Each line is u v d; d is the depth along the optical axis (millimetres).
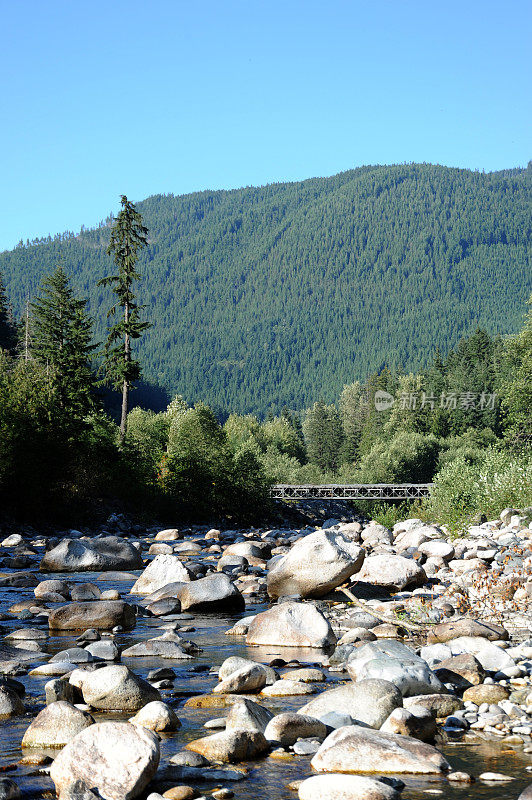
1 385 34844
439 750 5160
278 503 52062
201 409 63750
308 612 9633
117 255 50875
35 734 5316
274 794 4398
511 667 7219
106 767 4434
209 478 41438
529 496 22328
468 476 27094
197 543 26516
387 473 82500
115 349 49500
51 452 33406
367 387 145375
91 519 34656
